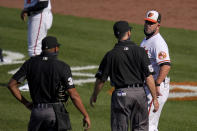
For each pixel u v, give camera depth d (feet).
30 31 128.26
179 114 119.44
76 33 217.15
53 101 75.51
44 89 75.05
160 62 90.02
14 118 110.52
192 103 130.00
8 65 162.20
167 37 218.18
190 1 301.02
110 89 138.92
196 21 257.14
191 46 204.74
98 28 229.45
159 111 93.45
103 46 196.75
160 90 92.58
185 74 161.27
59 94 75.72
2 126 104.73
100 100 126.93
